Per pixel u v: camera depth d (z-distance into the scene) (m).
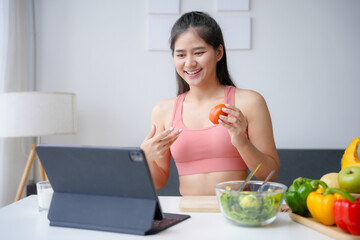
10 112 2.35
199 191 1.54
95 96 3.06
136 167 0.87
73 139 3.07
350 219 0.82
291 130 3.02
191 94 1.63
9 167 2.84
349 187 1.00
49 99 2.40
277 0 2.99
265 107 1.56
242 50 3.01
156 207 0.90
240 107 1.55
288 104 3.02
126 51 3.05
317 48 2.99
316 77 3.00
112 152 0.87
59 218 0.99
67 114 2.48
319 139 3.01
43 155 0.97
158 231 0.92
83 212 0.96
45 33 3.05
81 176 0.95
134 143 3.06
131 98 3.06
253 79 3.01
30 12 3.03
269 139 1.52
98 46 3.06
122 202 0.93
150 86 3.05
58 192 1.02
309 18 2.99
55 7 3.05
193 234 0.90
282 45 3.00
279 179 2.75
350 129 3.00
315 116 3.01
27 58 2.96
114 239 0.87
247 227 0.96
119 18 3.05
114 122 3.06
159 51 3.04
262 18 3.00
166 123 1.67
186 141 1.54
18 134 2.34
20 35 2.87
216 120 1.23
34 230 0.95
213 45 1.46
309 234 0.90
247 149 1.30
